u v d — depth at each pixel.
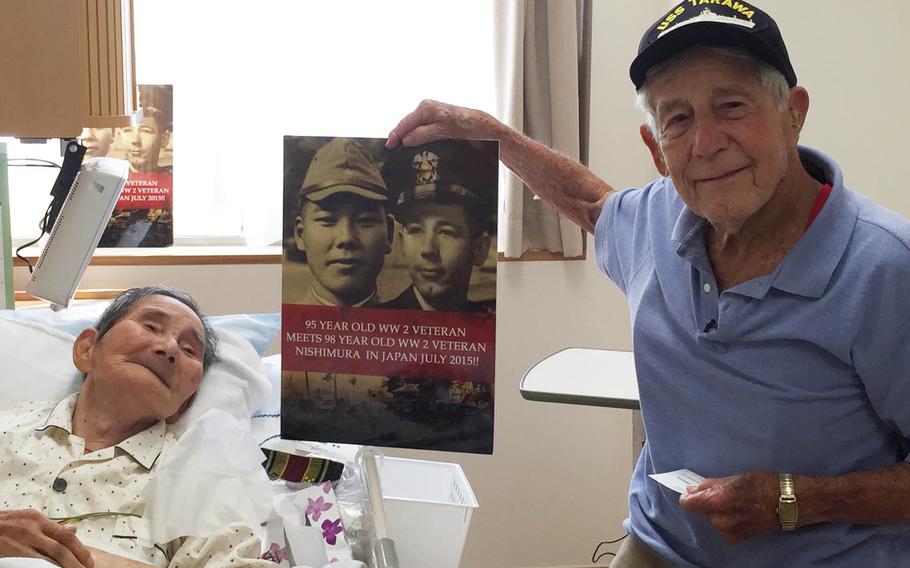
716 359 1.31
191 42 2.80
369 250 1.33
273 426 1.99
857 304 1.20
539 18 2.82
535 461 3.03
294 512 1.62
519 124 2.79
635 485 1.58
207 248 2.87
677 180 1.27
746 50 1.18
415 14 2.89
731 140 1.20
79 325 2.04
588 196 1.72
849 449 1.28
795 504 1.23
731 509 1.25
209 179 2.90
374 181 1.32
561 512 3.06
